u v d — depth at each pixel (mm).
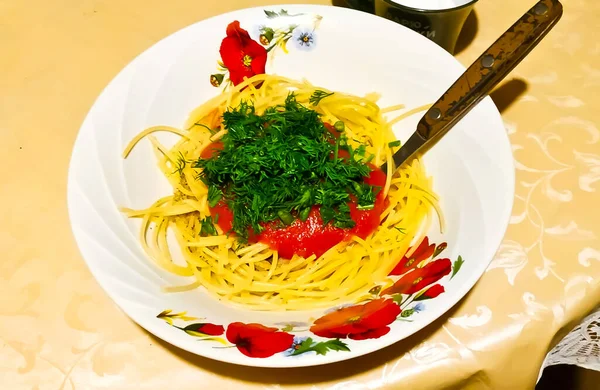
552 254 329
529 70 404
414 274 304
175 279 324
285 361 255
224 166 338
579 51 412
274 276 352
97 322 320
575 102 387
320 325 286
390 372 298
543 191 352
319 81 398
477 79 329
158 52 366
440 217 336
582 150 366
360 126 400
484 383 308
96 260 290
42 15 463
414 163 364
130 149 351
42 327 320
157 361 306
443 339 306
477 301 315
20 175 382
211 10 457
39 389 302
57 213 365
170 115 376
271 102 392
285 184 333
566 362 356
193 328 274
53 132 401
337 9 377
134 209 337
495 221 287
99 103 342
